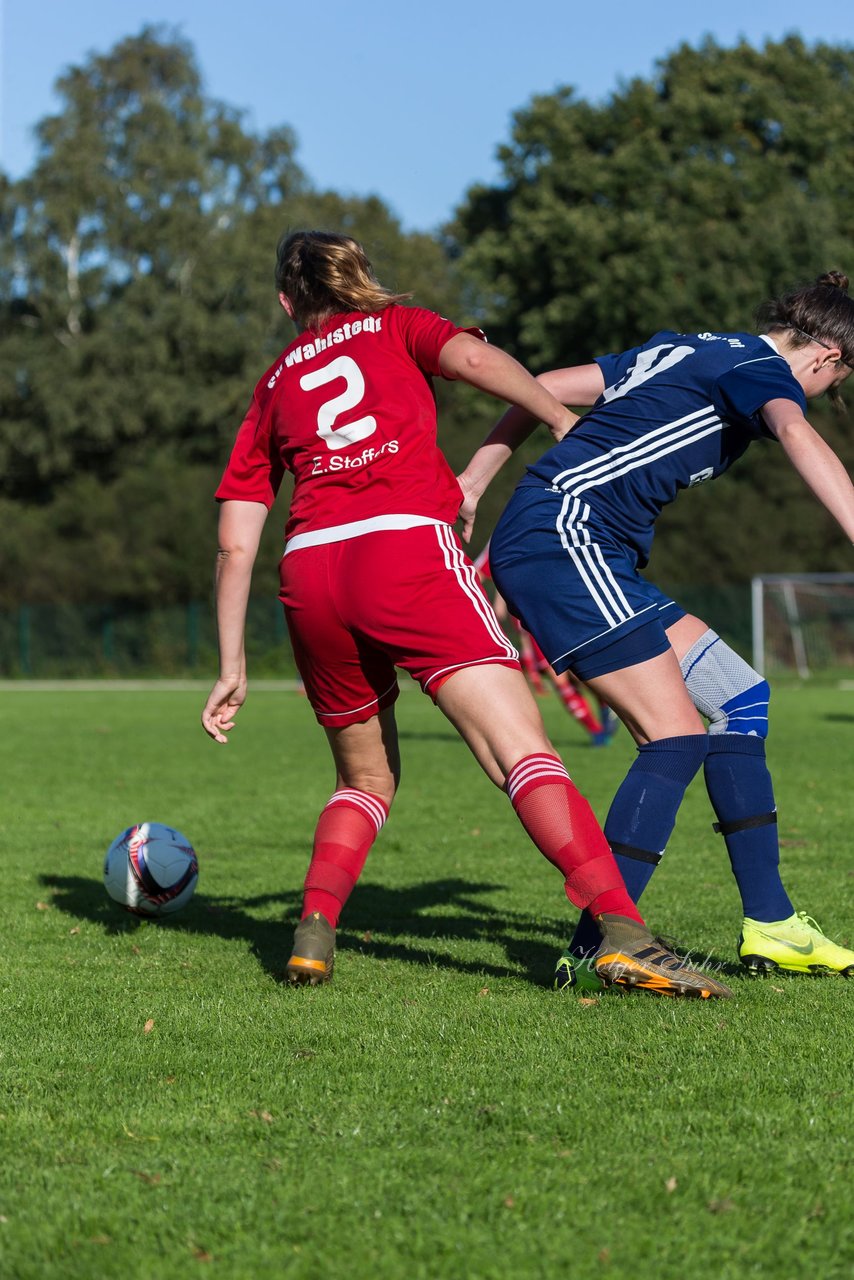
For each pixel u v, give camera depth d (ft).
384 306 29.53
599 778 83.71
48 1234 17.30
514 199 325.83
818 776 82.02
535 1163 19.34
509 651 28.27
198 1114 21.79
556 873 49.19
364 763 31.48
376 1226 17.37
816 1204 17.85
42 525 318.45
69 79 349.41
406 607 27.61
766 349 29.89
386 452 28.17
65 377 330.75
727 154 317.22
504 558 30.04
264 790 77.97
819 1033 26.08
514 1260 16.40
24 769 90.38
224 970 33.01
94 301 342.44
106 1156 19.94
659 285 290.76
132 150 346.33
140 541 303.27
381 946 35.73
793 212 287.89
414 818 65.00
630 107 317.83
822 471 27.76
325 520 28.32
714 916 39.63
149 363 332.19
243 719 149.07
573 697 107.04
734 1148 19.84
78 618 304.09
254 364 335.88
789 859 50.65
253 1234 17.24
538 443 283.38
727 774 31.19
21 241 338.95
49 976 32.42
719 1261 16.37
